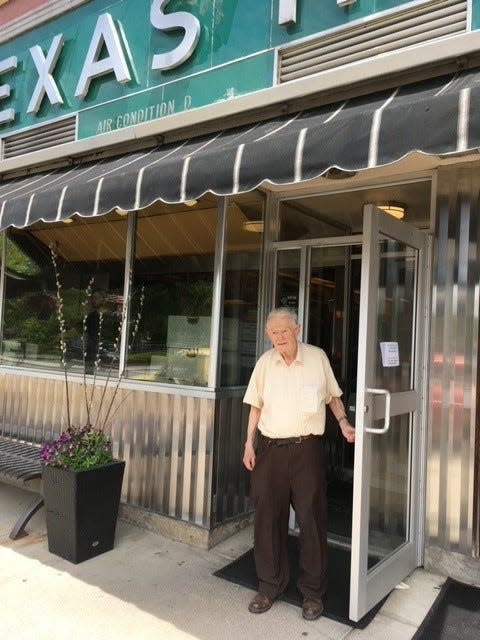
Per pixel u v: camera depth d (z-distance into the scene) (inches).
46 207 147.6
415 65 122.6
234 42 163.0
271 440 120.8
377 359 121.6
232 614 118.3
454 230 136.3
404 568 132.0
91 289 193.8
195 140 161.5
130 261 180.5
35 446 192.1
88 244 195.5
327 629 113.1
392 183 153.3
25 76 226.4
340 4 140.6
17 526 155.3
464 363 133.1
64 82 210.8
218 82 166.1
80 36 206.1
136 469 166.6
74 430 150.3
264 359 127.2
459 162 136.4
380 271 121.3
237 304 162.4
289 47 151.3
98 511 143.3
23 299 217.3
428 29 128.9
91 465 142.8
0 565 138.6
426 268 139.3
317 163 101.3
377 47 135.9
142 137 173.5
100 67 194.4
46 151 201.0
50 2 214.5
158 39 181.6
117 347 181.6
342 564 142.3
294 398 119.0
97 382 180.9
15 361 217.2
